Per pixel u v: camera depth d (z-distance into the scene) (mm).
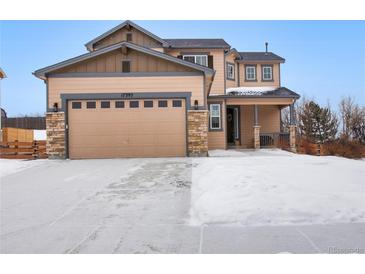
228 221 4719
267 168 8297
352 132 26984
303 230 4305
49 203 5957
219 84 18578
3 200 6219
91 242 4051
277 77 20750
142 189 6840
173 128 12156
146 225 4664
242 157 11727
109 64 12188
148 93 12141
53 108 12039
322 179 6910
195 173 8281
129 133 12117
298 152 16234
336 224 4508
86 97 12102
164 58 12109
